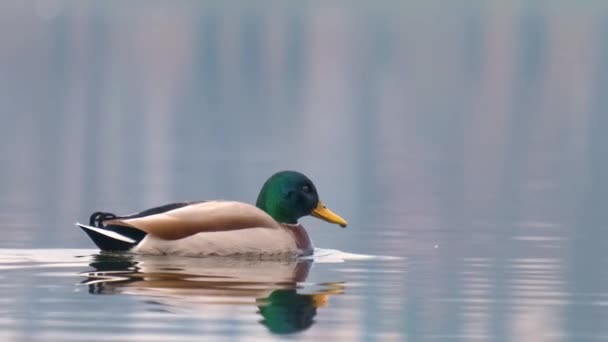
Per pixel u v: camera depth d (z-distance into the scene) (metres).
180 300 12.99
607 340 11.74
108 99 58.53
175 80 75.44
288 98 62.91
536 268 15.87
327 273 15.09
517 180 29.17
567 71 87.25
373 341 11.51
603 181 28.95
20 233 18.91
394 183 28.23
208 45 114.94
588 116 52.28
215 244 15.90
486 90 69.75
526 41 123.31
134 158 33.66
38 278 14.25
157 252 15.84
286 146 37.94
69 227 19.80
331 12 183.62
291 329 11.82
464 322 12.39
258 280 14.36
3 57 89.62
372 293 13.77
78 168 30.83
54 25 133.38
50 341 11.21
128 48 105.50
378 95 65.44
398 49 110.00
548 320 12.57
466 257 16.78
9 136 39.50
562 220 21.64
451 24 151.88
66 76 73.50
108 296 13.16
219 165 31.75
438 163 33.31
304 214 16.94
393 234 19.41
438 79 78.25
